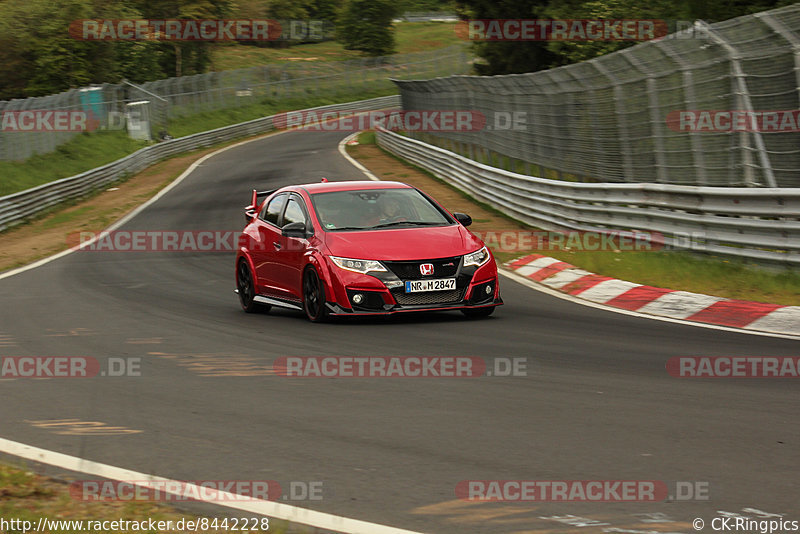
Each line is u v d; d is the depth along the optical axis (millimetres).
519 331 32344
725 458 17438
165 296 47281
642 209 52906
